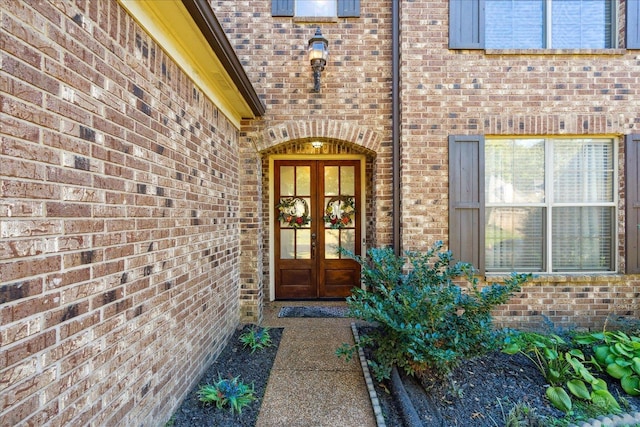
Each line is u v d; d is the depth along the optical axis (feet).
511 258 12.99
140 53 6.11
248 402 7.72
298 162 16.71
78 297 4.53
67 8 4.38
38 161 3.94
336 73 13.16
